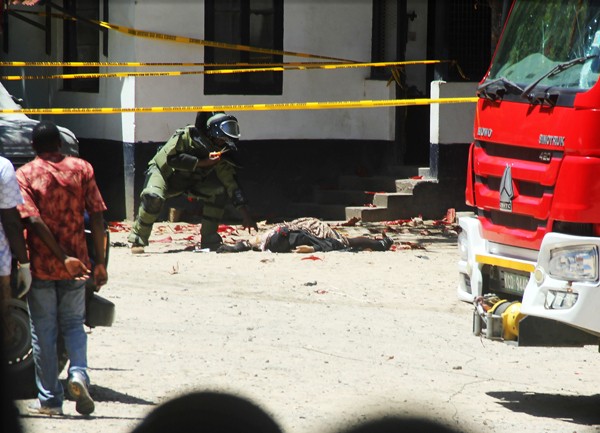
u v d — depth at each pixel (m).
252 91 59.44
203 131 44.81
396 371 24.53
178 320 29.97
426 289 36.72
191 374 23.06
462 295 24.89
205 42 57.19
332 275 39.00
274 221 58.28
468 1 59.81
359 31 61.81
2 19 59.72
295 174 60.91
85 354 19.08
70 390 18.47
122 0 57.44
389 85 61.25
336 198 59.75
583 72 21.00
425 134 63.06
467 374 24.80
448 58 58.06
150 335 27.56
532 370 25.84
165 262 41.38
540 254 20.86
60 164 19.39
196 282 36.91
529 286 21.12
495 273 23.52
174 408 4.08
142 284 36.25
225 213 58.66
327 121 61.53
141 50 56.47
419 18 62.56
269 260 42.06
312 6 60.66
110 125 58.94
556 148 20.88
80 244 19.50
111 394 20.81
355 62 61.69
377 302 34.22
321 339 28.11
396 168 61.25
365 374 23.94
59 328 19.92
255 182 59.81
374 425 3.93
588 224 20.42
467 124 58.28
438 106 57.50
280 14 59.97
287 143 60.59
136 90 56.47
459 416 19.84
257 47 59.75
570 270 20.20
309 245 45.16
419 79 63.19
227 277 38.03
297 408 19.84
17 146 22.12
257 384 22.27
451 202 58.38
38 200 19.00
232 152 44.97
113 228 54.00
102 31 59.09
